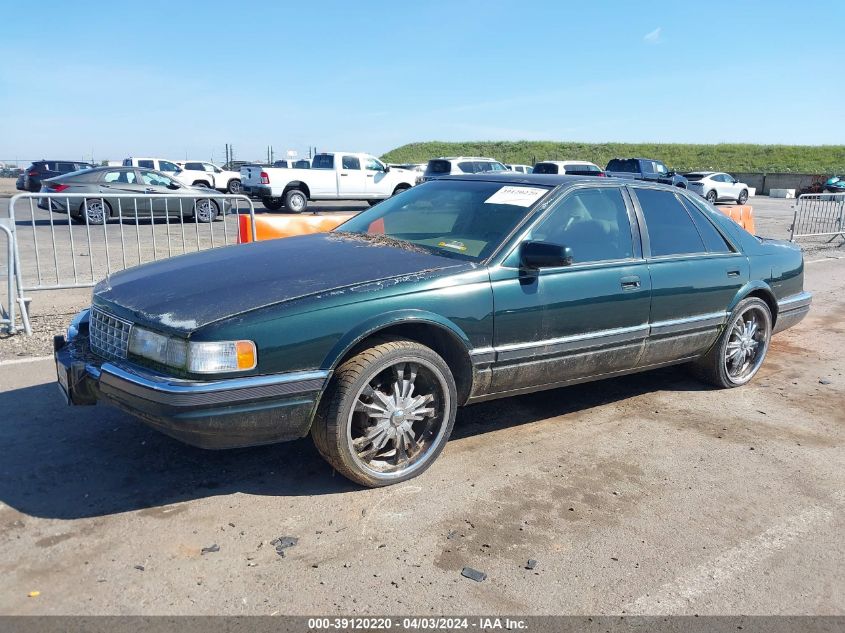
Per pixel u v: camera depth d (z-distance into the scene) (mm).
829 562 3146
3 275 9641
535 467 3990
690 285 4871
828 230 16531
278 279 3547
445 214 4504
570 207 4371
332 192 22438
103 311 3568
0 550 2963
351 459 3484
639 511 3537
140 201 16781
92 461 3814
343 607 2688
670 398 5277
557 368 4242
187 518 3273
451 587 2842
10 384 4992
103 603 2654
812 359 6582
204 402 3049
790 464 4176
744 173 46719
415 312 3553
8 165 42406
